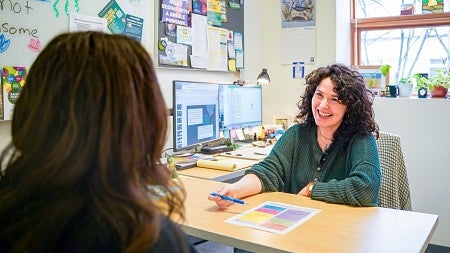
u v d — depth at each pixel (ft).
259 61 12.76
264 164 6.15
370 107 6.05
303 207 5.08
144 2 8.79
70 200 1.83
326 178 6.05
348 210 4.96
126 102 1.93
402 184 6.83
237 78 11.82
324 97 5.97
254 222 4.50
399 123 10.79
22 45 6.63
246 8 12.05
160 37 9.17
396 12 12.01
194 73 10.27
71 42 2.02
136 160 1.94
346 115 5.98
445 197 10.35
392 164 6.70
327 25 11.74
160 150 2.10
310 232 4.20
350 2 12.57
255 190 5.67
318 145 6.27
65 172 1.82
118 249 1.81
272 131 11.43
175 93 7.86
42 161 1.84
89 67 1.93
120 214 1.84
